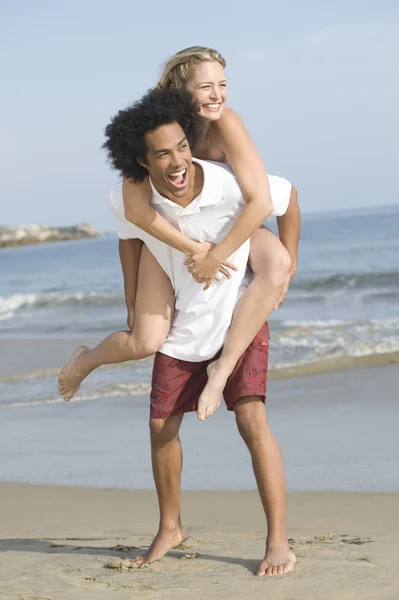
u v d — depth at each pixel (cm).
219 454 1095
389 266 4638
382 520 785
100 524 834
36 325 3127
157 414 618
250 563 611
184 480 988
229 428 1239
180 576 582
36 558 662
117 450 1158
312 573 570
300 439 1159
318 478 959
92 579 583
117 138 573
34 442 1242
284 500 600
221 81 611
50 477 1038
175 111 568
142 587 556
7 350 2377
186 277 605
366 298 3125
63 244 15488
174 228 591
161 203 589
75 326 2989
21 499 948
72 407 1494
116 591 549
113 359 636
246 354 599
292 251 660
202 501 900
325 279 3734
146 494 945
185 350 609
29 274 7150
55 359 2156
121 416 1388
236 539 727
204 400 579
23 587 566
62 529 816
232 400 599
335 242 7069
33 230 17362
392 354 1806
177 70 616
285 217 654
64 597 539
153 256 618
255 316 592
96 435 1260
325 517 810
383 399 1401
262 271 603
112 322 3028
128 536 773
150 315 613
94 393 1602
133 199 587
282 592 531
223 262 590
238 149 594
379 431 1174
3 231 17200
